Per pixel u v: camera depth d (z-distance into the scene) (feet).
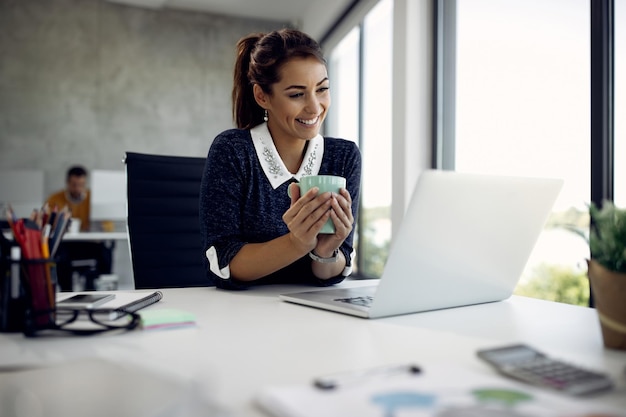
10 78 17.16
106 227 16.63
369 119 13.02
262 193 4.21
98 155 17.93
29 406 1.35
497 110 8.15
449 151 9.78
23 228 2.21
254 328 2.30
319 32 16.53
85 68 17.83
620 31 6.03
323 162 4.52
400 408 1.19
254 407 1.32
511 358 1.61
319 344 2.00
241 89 4.70
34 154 17.37
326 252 3.59
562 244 6.70
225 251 3.71
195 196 5.47
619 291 1.90
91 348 1.96
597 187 6.17
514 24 7.75
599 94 6.15
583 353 1.91
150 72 18.44
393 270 2.39
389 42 12.02
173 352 1.89
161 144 18.53
